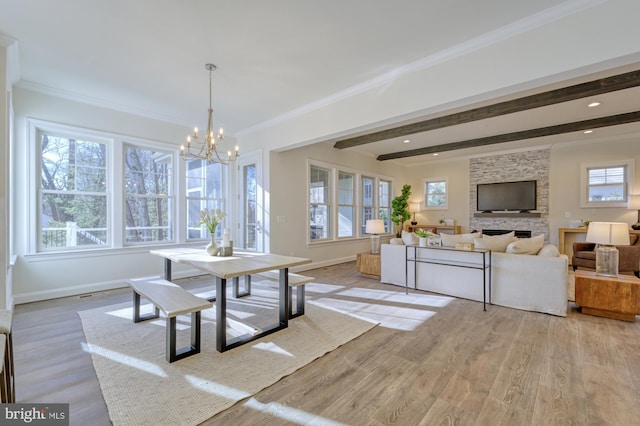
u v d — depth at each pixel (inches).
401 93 132.0
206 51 116.4
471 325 116.7
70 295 154.3
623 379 77.9
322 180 254.5
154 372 81.0
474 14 95.5
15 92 139.6
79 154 161.2
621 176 235.3
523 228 278.8
